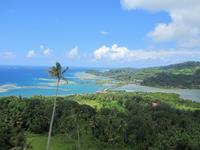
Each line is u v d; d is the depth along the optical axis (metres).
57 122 128.00
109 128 124.25
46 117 127.38
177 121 142.12
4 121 121.44
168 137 121.50
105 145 118.00
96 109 168.25
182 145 116.19
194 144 116.00
